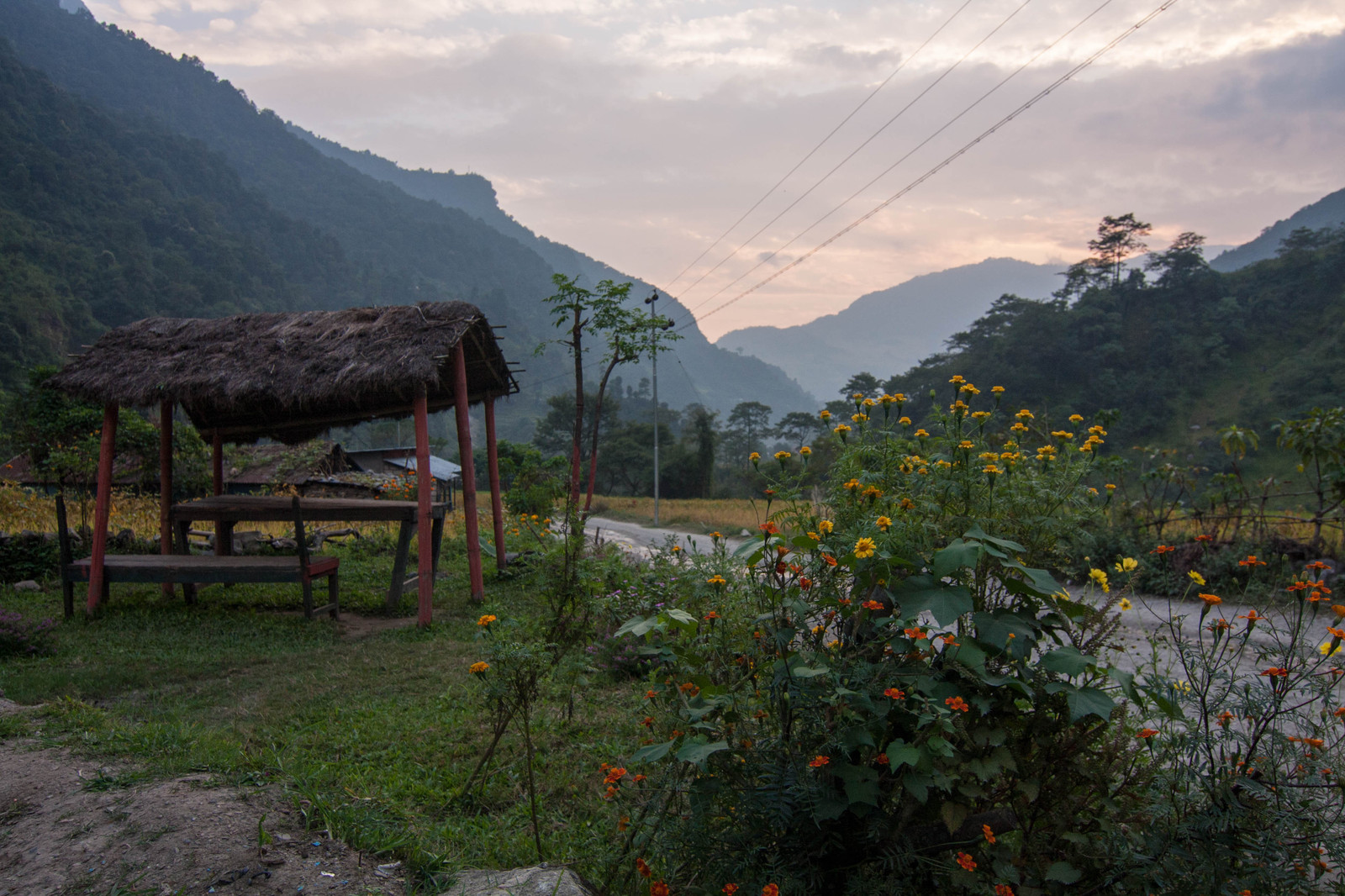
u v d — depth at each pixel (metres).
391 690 5.75
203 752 3.77
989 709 2.28
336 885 2.54
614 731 4.60
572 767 4.14
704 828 2.38
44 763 3.53
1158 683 2.37
